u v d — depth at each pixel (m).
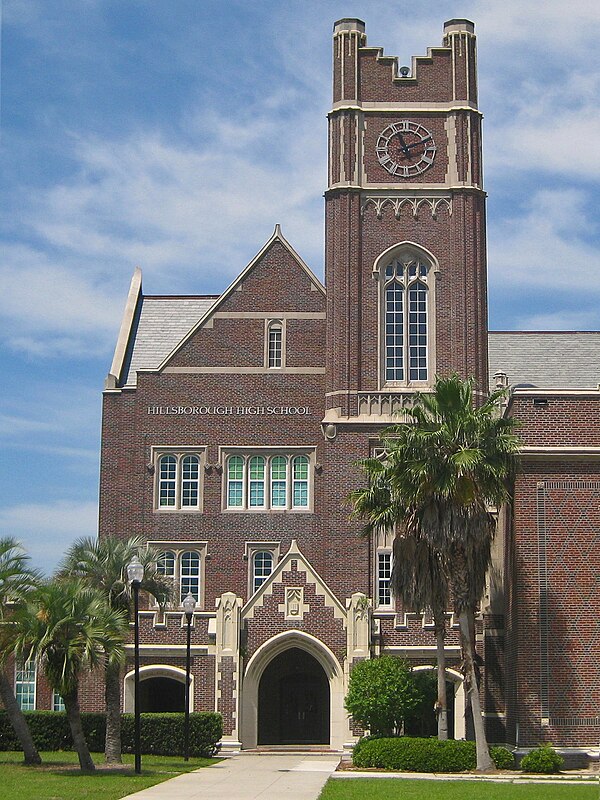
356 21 64.69
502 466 47.03
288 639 55.41
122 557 50.47
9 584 46.91
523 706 49.19
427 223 62.75
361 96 64.12
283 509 62.78
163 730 52.56
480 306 62.09
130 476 63.53
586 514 50.56
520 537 50.47
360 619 55.19
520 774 44.28
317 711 59.59
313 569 56.12
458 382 48.28
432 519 46.88
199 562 62.66
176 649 58.06
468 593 46.97
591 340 72.94
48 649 43.75
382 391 61.00
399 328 62.12
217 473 63.25
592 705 49.16
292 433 63.38
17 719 46.91
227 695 54.66
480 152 63.59
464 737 55.34
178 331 69.94
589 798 34.81
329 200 63.31
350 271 62.22
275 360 64.12
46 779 39.59
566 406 51.56
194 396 63.97
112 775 41.53
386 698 50.84
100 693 58.88
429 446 46.97
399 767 45.16
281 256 64.94
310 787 37.75
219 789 36.91
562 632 49.72
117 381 65.25
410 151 63.41
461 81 63.84
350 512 59.78
